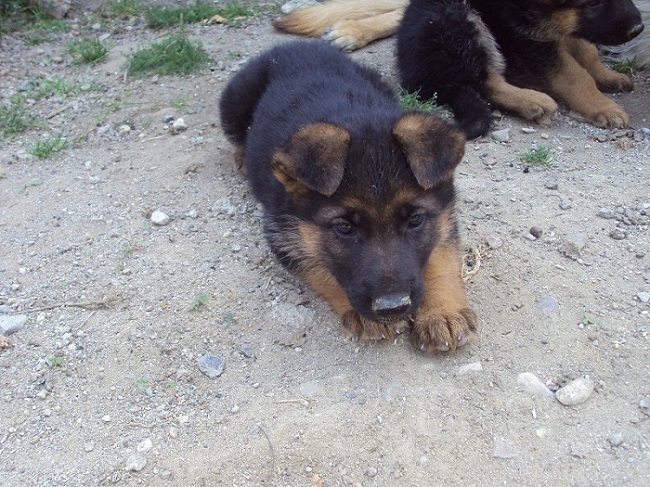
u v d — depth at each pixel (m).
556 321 0.64
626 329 0.63
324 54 0.89
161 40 1.26
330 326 0.65
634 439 0.55
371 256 0.59
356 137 0.61
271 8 1.40
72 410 0.59
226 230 0.77
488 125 0.95
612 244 0.72
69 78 1.16
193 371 0.62
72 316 0.68
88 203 0.83
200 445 0.56
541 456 0.54
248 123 0.86
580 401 0.57
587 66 1.08
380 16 1.25
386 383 0.59
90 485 0.54
